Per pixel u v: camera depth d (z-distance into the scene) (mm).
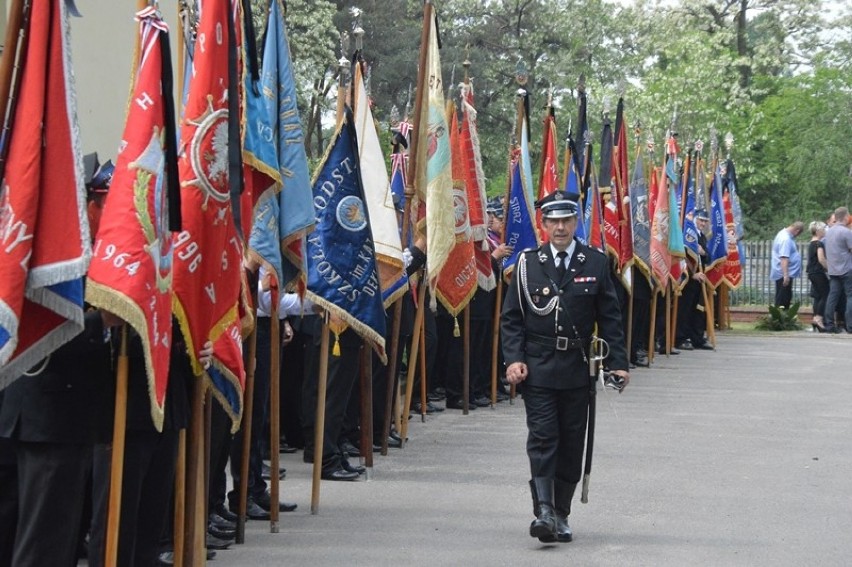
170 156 10055
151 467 10789
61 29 9180
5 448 10445
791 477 18234
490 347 26703
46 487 9586
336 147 16406
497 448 20781
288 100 14711
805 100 80875
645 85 80188
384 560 13312
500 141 74812
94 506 10438
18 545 9656
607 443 21156
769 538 14500
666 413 24891
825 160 78188
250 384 14031
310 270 16094
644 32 85000
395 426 21234
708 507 16172
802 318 53094
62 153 9117
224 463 14336
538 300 14273
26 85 9062
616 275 32156
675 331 38188
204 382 11703
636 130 34719
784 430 22719
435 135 21438
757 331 47625
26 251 8914
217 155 11422
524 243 26922
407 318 21047
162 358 9750
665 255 34625
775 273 50125
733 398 27312
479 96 77312
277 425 14508
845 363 35250
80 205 9117
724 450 20516
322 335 15797
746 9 86438
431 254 21359
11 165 9008
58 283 9016
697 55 77875
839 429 22875
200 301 11180
